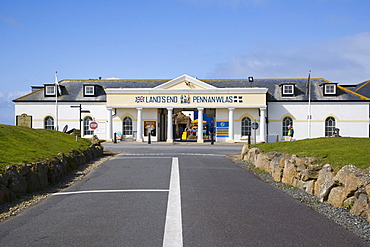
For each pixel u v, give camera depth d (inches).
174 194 389.1
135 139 1560.0
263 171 577.9
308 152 522.3
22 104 1619.1
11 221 293.0
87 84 1640.0
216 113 1531.7
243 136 1528.1
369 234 256.5
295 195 392.2
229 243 235.3
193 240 240.7
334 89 1556.3
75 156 624.4
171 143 1432.1
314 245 233.5
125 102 1537.9
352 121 1518.2
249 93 1493.6
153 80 1775.3
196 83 1512.1
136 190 413.4
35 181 417.7
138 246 229.8
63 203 354.9
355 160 403.2
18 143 582.6
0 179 361.1
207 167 616.7
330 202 353.1
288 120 1544.0
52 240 243.1
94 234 254.5
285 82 1700.3
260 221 287.0
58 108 1610.5
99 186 444.1
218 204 344.2
